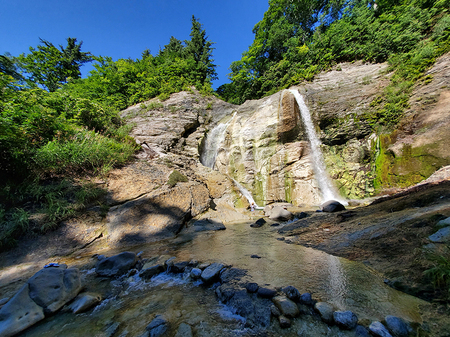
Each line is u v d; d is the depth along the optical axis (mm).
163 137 13000
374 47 14391
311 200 10617
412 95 9891
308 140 12289
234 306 2367
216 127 16203
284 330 1917
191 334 1970
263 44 22922
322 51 17391
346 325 1833
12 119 5953
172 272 3598
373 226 4004
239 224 7520
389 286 2391
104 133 10195
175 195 7559
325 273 2896
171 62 22094
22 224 4547
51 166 6137
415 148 8320
